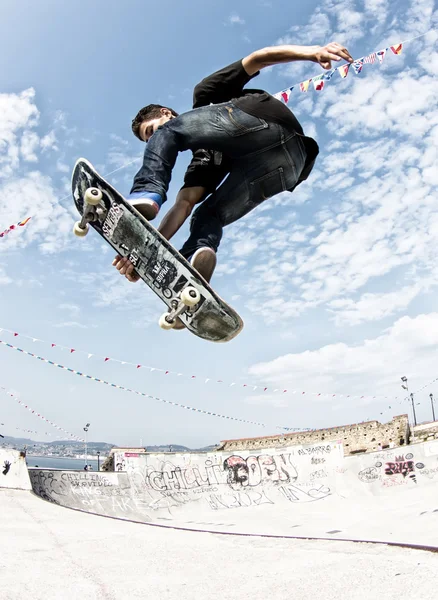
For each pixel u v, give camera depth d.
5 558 4.08
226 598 3.05
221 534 6.93
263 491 18.75
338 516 13.13
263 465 19.33
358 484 19.14
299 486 19.27
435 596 2.77
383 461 19.52
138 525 8.70
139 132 3.46
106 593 3.13
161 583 3.47
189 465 18.41
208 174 3.32
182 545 5.50
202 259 2.96
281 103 3.10
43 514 9.43
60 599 2.90
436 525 8.30
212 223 3.21
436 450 19.16
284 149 3.07
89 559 4.39
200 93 3.18
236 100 3.01
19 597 2.85
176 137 3.02
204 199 3.43
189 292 2.67
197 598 3.06
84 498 15.91
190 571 3.93
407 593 2.89
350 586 3.17
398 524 9.25
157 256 2.77
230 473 18.95
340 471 19.52
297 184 3.50
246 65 3.11
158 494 17.41
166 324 2.79
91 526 7.98
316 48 3.00
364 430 30.56
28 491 13.66
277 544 5.57
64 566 3.96
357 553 4.53
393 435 29.56
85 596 3.02
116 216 2.74
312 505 17.44
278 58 3.06
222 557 4.54
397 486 18.83
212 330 2.88
